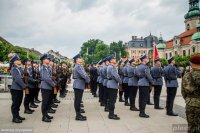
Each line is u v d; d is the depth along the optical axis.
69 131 7.65
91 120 9.22
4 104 12.59
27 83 9.31
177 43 94.19
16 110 8.79
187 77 5.02
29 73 10.47
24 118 9.18
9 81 19.03
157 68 11.66
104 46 120.94
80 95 9.27
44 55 9.14
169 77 10.19
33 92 10.55
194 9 95.81
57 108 11.75
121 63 13.27
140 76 9.95
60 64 15.73
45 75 8.95
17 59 8.70
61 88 15.80
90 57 117.75
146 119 9.43
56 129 7.88
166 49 102.19
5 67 28.92
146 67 9.85
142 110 9.84
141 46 122.44
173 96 10.20
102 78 12.73
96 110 11.39
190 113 4.88
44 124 8.52
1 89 19.86
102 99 12.70
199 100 4.84
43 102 9.00
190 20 96.44
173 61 10.39
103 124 8.59
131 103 11.43
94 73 16.66
